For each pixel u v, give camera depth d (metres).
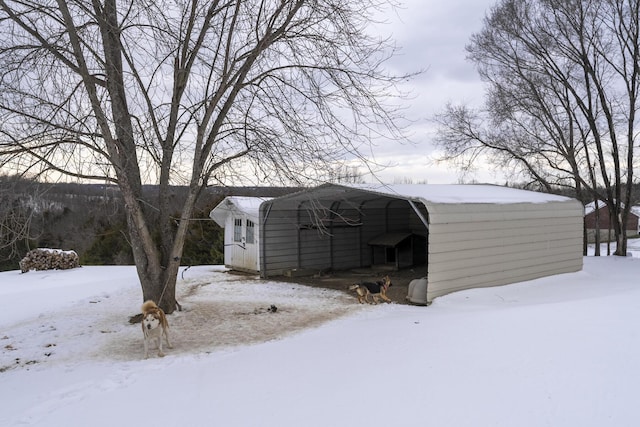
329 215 16.00
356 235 17.00
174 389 4.57
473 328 6.04
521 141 20.28
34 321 9.00
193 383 4.73
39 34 7.47
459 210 9.77
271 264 14.63
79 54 7.46
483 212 10.30
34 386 5.11
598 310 6.61
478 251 10.20
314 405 3.84
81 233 23.08
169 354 6.36
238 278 14.69
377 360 4.99
